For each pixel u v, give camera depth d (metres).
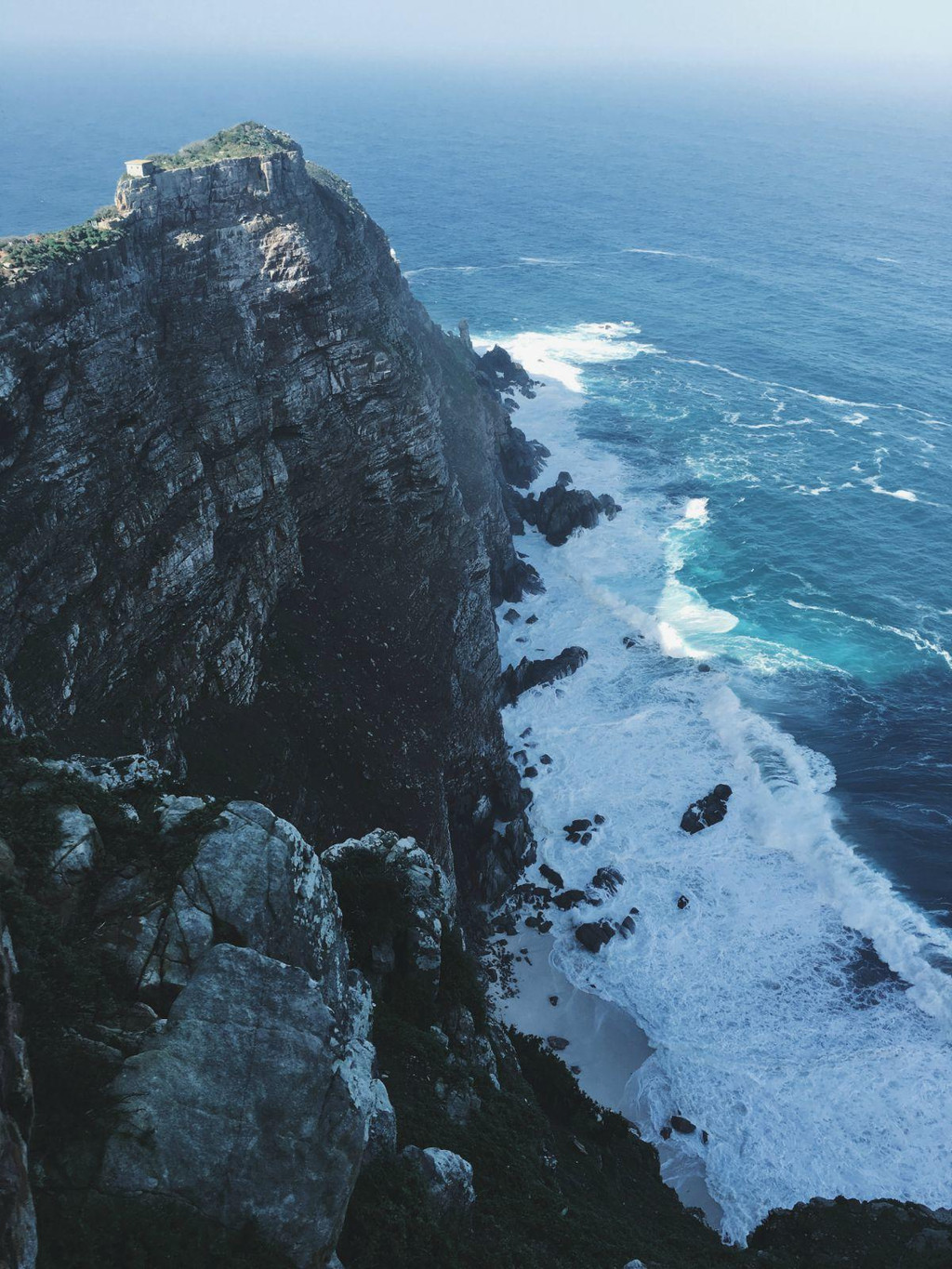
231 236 69.25
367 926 40.06
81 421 56.47
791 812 78.38
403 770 67.69
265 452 68.81
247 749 60.16
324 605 72.56
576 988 65.50
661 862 75.00
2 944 21.22
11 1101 18.86
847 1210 47.03
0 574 49.59
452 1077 35.91
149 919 24.41
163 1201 19.39
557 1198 33.19
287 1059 21.92
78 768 30.55
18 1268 16.44
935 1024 62.56
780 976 66.00
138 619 56.78
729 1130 56.12
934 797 80.12
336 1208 20.64
